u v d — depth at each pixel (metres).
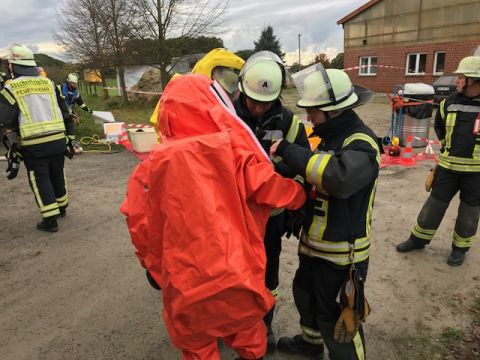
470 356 2.79
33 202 5.91
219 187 1.83
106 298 3.55
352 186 1.95
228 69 2.88
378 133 10.80
